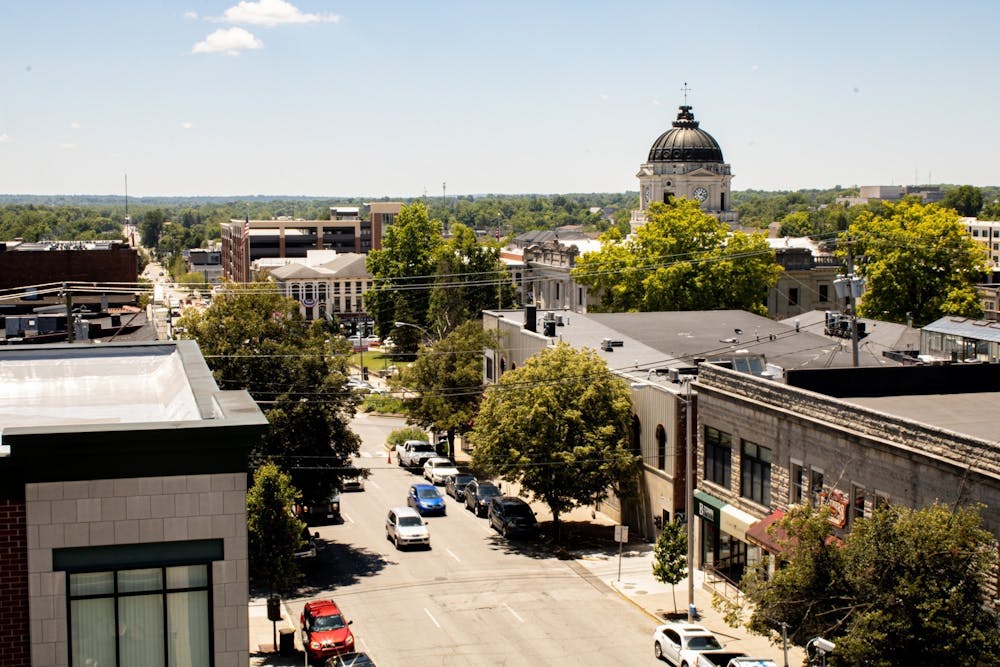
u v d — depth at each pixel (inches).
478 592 1849.2
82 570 615.2
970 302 3415.4
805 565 1177.4
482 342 3029.0
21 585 614.9
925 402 1670.8
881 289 3511.3
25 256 3393.2
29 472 603.5
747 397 1761.8
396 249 5142.7
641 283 3604.8
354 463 3038.9
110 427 611.2
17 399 825.5
